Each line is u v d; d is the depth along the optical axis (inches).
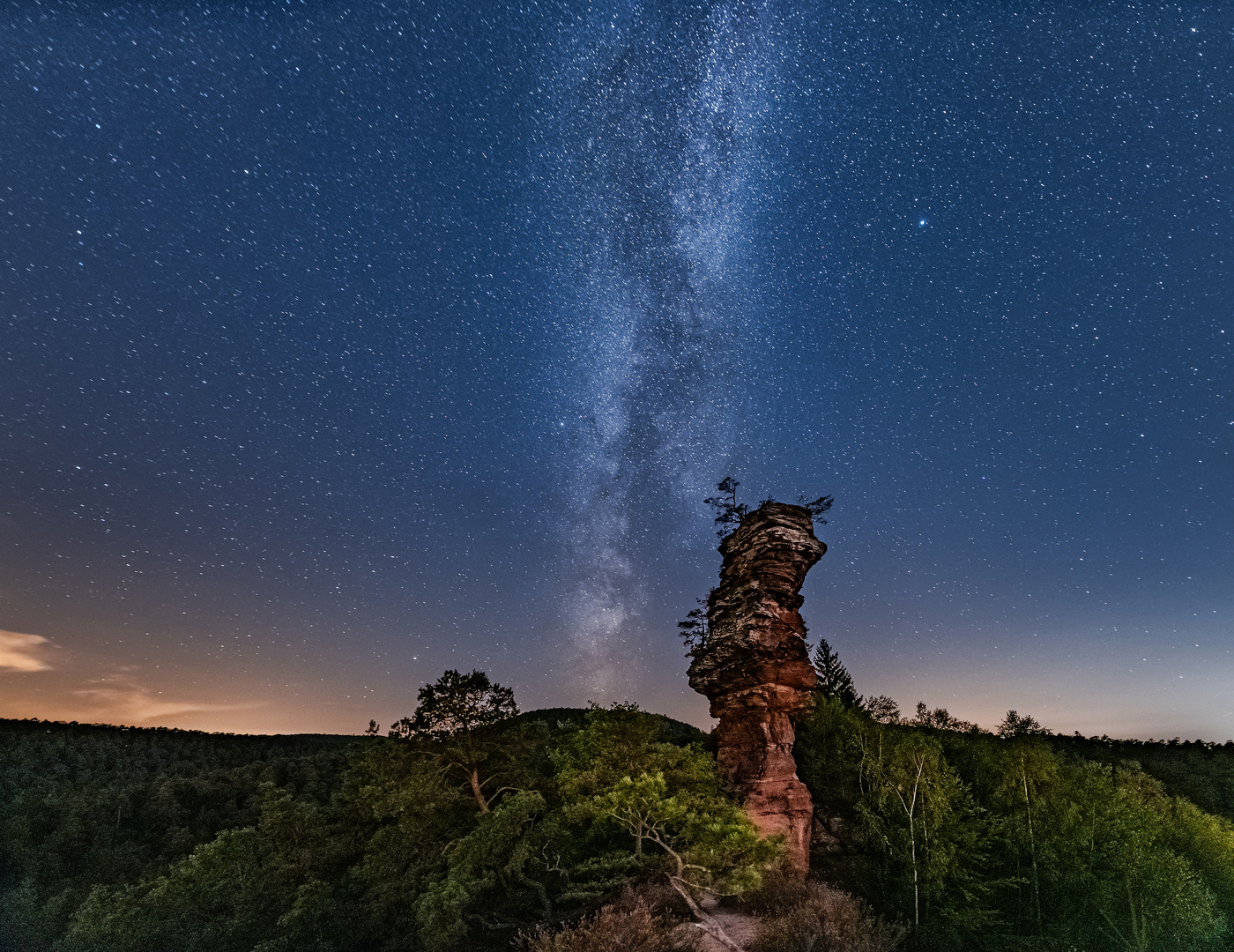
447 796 1275.8
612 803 1048.2
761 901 940.0
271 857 1407.5
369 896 1269.7
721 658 1310.3
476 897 1109.1
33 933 1888.5
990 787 1301.7
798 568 1342.3
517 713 1378.0
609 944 706.2
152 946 1314.0
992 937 1062.4
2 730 5260.8
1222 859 1285.7
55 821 3117.6
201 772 4360.2
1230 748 2578.7
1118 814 1246.3
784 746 1219.9
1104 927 1123.3
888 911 1037.2
